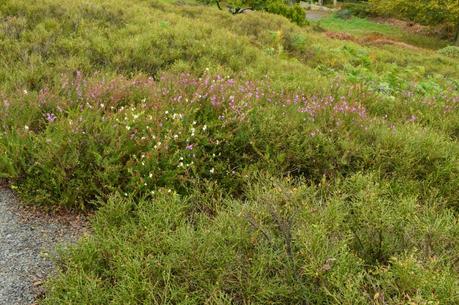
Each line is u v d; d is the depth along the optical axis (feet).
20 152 14.57
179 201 13.15
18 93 19.21
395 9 114.21
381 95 26.94
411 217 12.71
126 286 9.89
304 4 158.71
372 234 11.74
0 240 12.07
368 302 9.26
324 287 9.28
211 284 10.07
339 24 121.39
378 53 55.47
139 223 12.17
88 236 11.73
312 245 10.41
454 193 15.52
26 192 13.76
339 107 20.62
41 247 12.02
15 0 35.01
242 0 73.87
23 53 26.91
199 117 17.31
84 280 10.39
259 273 10.53
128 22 36.94
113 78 21.74
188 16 54.90
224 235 11.45
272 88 23.70
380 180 15.64
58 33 31.09
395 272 9.73
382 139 17.75
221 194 13.93
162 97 18.99
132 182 14.03
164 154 14.98
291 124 17.61
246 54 33.94
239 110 17.79
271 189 13.55
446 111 24.82
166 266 10.46
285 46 45.32
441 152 17.19
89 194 14.10
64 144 14.55
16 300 10.25
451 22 103.50
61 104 18.10
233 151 16.42
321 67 37.52
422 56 63.57
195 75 26.81
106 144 15.34
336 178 15.70
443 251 10.96
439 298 8.92
